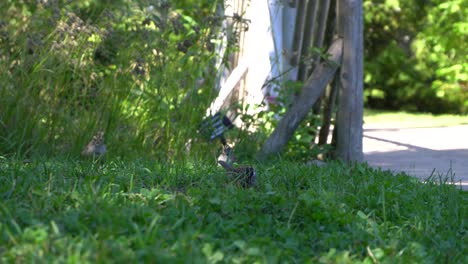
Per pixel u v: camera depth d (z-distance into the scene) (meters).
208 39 13.08
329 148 14.28
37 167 9.81
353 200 9.37
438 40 30.94
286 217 8.43
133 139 12.27
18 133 11.59
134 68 12.43
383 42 33.09
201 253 6.58
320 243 7.60
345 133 14.03
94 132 11.96
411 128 23.59
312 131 14.86
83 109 12.16
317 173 11.20
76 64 12.10
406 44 33.41
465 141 20.02
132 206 7.96
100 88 12.26
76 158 11.41
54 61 12.01
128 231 7.07
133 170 10.12
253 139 14.06
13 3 12.05
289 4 15.72
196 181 9.98
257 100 15.81
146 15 12.86
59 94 12.09
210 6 13.94
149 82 12.54
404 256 7.33
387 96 33.28
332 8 15.57
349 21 13.91
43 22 11.98
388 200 9.57
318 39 16.00
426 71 32.44
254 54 15.78
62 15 12.14
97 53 12.91
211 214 7.99
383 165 15.52
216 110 14.34
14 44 11.84
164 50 12.74
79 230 6.94
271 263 6.49
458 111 32.03
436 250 7.79
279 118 14.87
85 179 9.04
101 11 12.97
